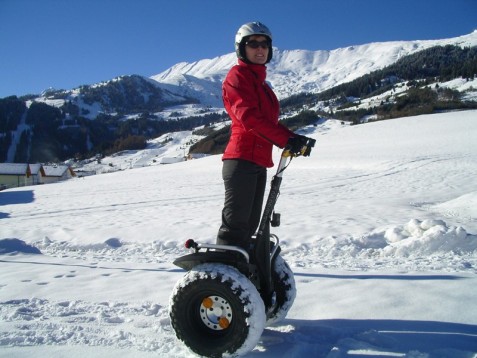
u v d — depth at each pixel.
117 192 23.25
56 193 26.94
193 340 2.34
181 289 2.37
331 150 39.16
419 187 16.02
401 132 47.47
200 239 7.43
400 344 2.43
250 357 2.35
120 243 7.59
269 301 2.60
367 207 10.70
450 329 2.61
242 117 2.39
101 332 2.85
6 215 15.44
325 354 2.37
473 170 21.09
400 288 3.49
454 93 125.69
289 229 7.70
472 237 5.56
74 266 5.52
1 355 2.52
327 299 3.33
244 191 2.50
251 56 2.55
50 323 3.05
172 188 22.95
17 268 5.50
